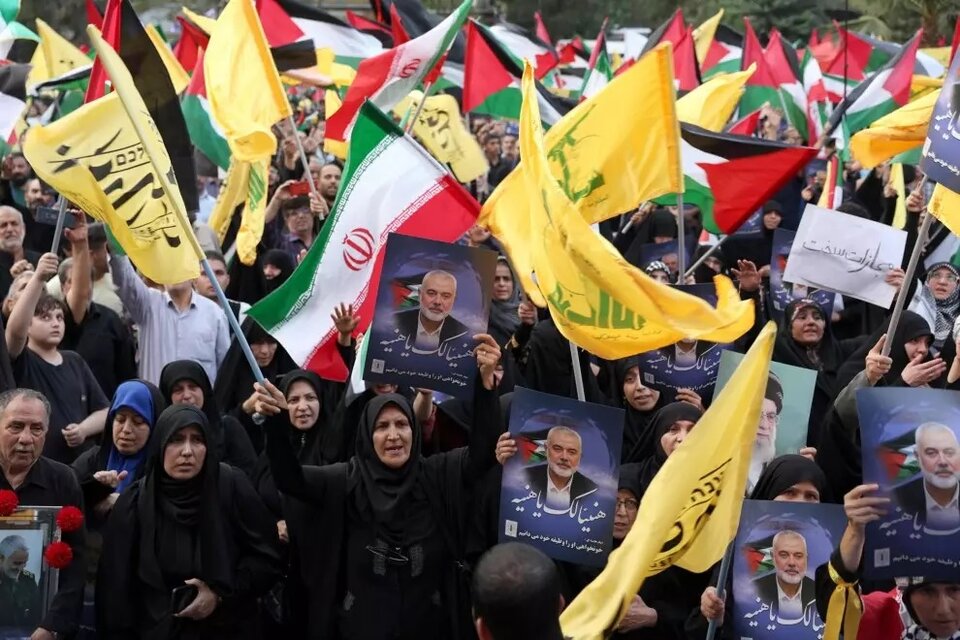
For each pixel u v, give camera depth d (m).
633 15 34.84
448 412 7.21
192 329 8.59
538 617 3.23
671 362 7.48
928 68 17.83
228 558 5.86
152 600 5.86
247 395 8.16
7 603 5.51
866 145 7.67
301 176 15.11
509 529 5.57
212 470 5.91
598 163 6.23
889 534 4.61
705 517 4.52
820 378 8.39
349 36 12.10
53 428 7.26
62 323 7.52
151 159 5.71
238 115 8.25
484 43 11.47
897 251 8.30
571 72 23.80
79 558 5.66
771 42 15.70
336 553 5.93
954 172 5.70
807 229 8.37
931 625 4.73
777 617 5.09
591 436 5.55
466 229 6.84
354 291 6.70
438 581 5.99
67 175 6.40
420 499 6.01
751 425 4.44
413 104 12.60
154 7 36.03
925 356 8.01
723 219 8.24
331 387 7.30
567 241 4.90
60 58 14.91
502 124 19.83
